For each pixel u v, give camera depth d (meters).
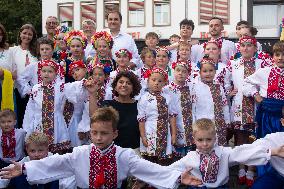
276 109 5.26
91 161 3.88
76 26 20.05
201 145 4.11
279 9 17.89
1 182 4.60
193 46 7.49
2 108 5.91
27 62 6.57
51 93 5.69
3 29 6.36
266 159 3.96
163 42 18.72
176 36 9.54
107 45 6.61
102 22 19.69
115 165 3.88
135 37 18.97
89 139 5.83
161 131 5.56
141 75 6.64
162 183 3.88
